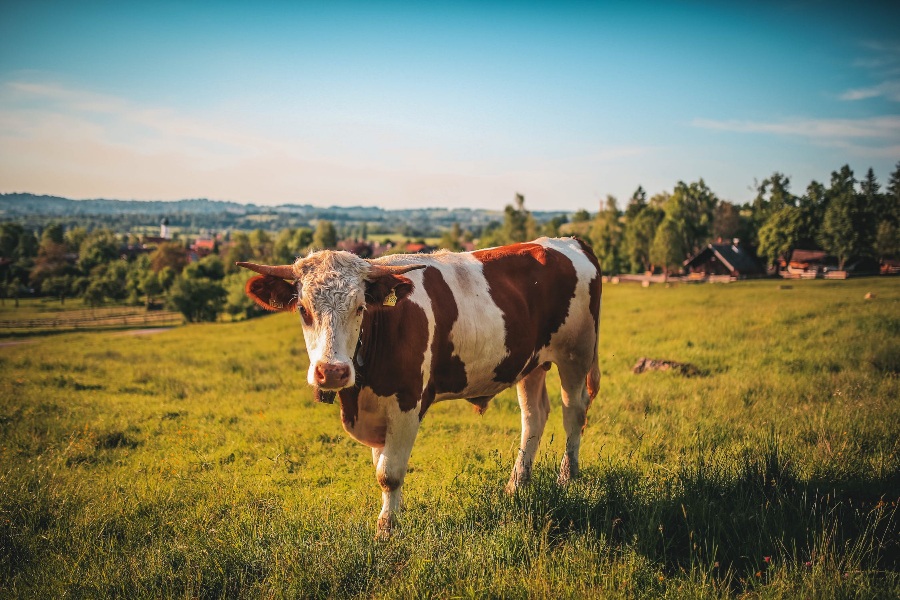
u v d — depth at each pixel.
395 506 4.88
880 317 17.59
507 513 4.56
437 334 5.14
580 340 6.50
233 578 3.89
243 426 9.39
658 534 4.24
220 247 170.75
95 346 26.42
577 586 3.57
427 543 4.06
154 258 109.88
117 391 12.86
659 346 15.52
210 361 18.12
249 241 157.50
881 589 3.45
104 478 6.57
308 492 6.06
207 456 7.68
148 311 76.50
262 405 11.20
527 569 3.81
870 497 4.85
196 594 3.79
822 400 8.44
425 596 3.53
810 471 5.29
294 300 4.65
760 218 102.31
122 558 4.37
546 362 6.58
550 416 9.23
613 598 3.45
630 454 6.47
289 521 4.66
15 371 15.70
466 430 8.60
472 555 3.90
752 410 8.18
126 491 6.04
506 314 5.64
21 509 5.32
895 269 65.56
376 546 4.13
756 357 12.75
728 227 102.75
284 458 7.48
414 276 5.23
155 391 12.94
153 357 19.69
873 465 5.45
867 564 3.84
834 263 70.19
